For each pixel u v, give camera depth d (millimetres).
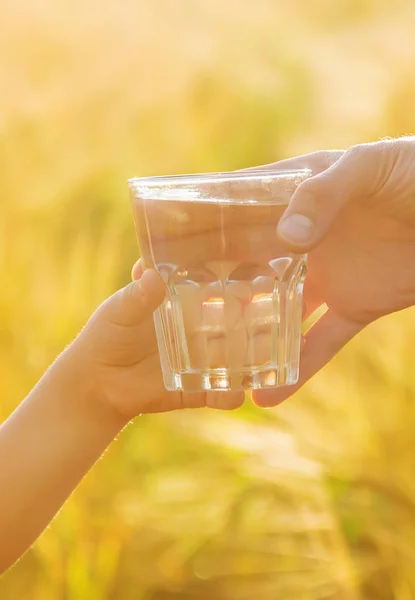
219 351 897
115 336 967
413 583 1424
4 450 984
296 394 1608
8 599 1481
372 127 2215
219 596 1494
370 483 1528
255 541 1505
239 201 877
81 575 1455
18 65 2643
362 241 999
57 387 988
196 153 2445
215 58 2711
